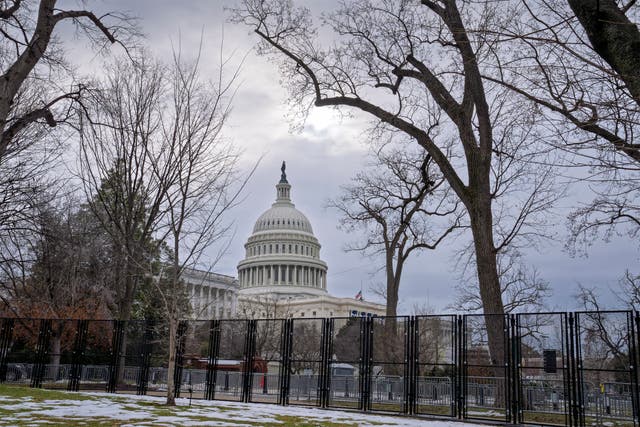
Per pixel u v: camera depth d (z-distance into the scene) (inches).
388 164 1497.3
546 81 366.0
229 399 971.9
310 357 2310.5
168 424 522.3
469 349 959.0
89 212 1396.4
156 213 1050.1
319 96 1120.8
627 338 640.4
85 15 800.9
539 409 763.4
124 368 1093.8
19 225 1070.4
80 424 490.9
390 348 1206.3
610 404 695.7
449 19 893.2
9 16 701.9
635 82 260.7
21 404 651.5
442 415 748.6
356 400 943.0
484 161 928.3
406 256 1541.6
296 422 594.6
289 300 5713.6
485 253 895.1
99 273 1413.6
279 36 1126.4
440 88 987.3
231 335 1097.4
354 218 1583.4
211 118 937.5
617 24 272.5
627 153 317.1
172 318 797.9
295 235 6397.6
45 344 1078.4
